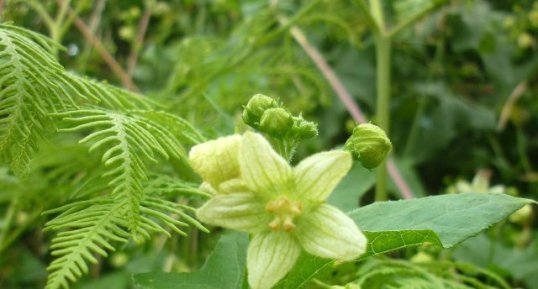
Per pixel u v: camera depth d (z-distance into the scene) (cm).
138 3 27
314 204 8
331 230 8
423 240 8
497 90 26
